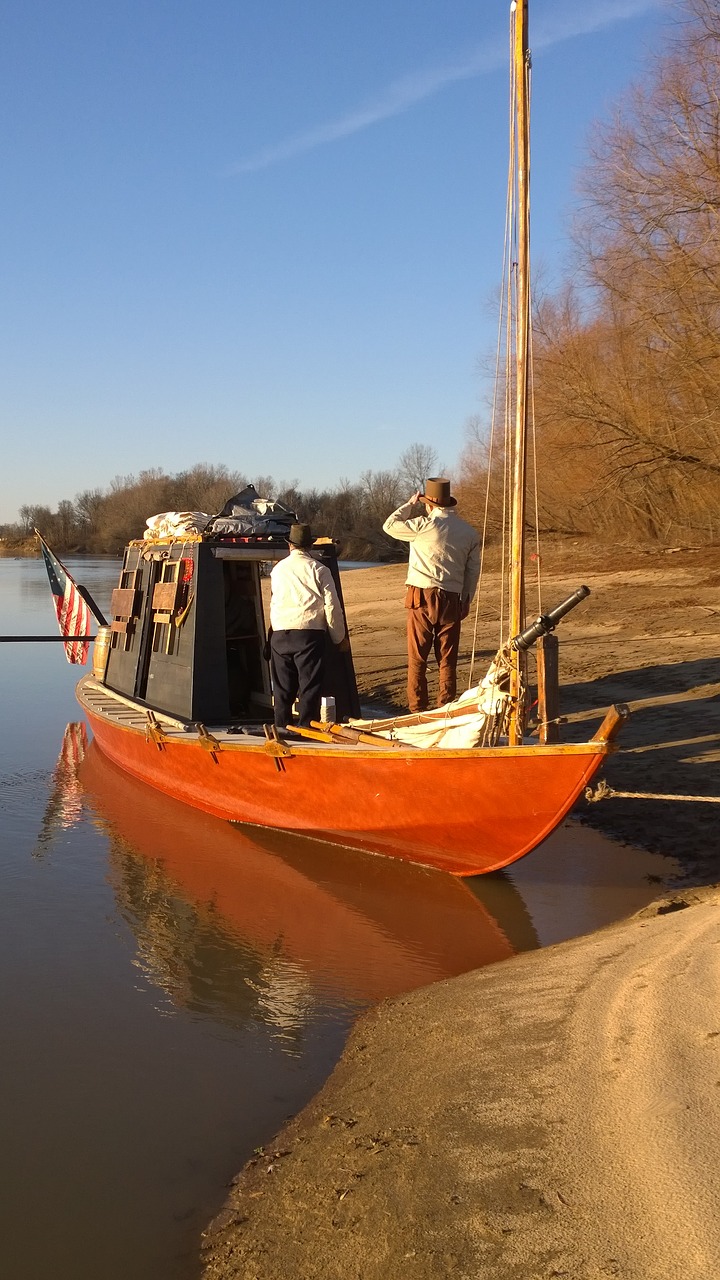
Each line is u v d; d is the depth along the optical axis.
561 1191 3.07
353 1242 3.15
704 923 5.09
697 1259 2.61
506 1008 4.64
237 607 10.62
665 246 25.48
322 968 5.74
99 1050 4.84
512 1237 2.92
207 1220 3.54
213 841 8.40
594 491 29.92
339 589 9.59
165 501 116.19
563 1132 3.39
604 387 27.80
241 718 9.69
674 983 4.29
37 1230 3.53
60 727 13.83
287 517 9.84
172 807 9.51
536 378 29.20
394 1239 3.08
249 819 8.49
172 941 6.22
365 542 98.06
